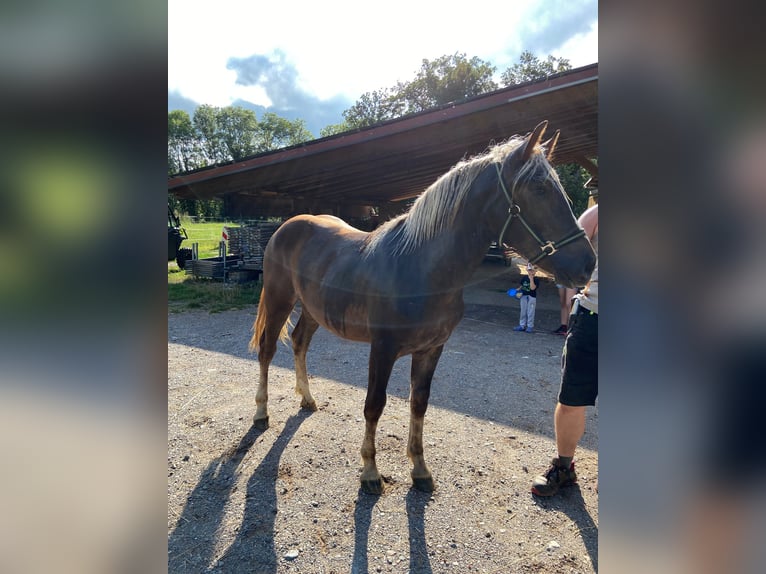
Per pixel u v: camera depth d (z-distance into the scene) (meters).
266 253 2.95
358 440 2.74
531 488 2.29
